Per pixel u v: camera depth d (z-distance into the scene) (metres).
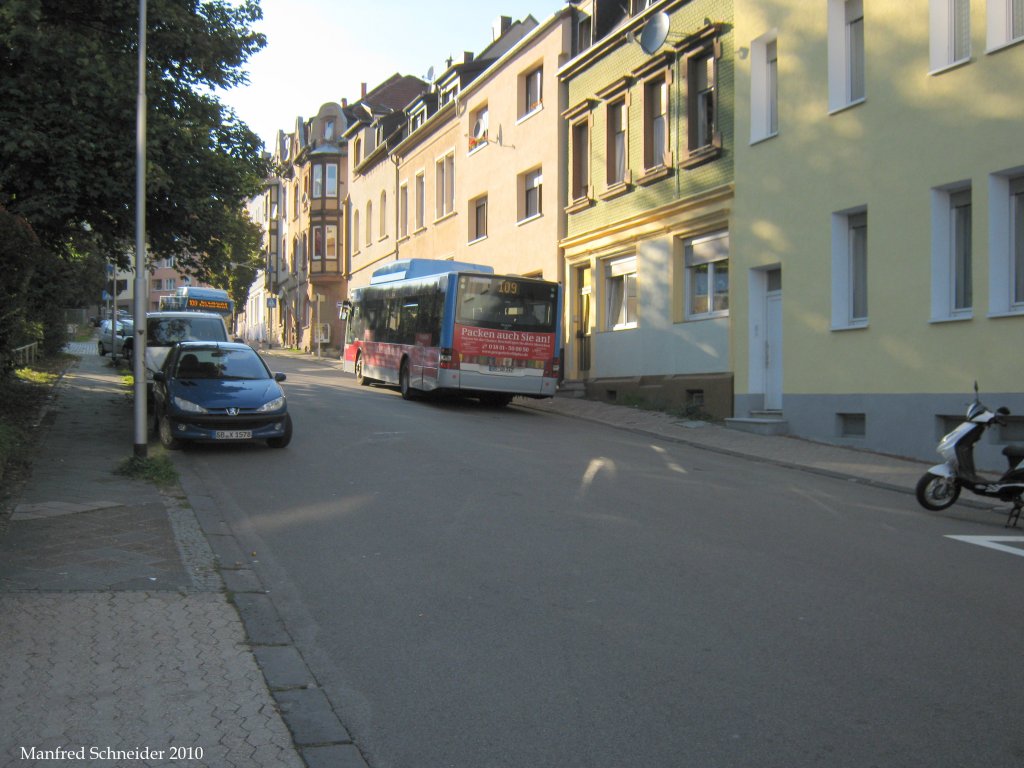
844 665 5.38
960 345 13.61
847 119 15.70
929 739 4.40
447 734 4.47
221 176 15.02
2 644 5.48
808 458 14.32
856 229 15.97
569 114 25.52
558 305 21.66
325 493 10.68
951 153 13.76
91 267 31.64
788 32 17.05
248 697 4.86
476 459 13.19
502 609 6.44
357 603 6.59
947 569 7.64
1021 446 9.80
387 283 25.80
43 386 21.55
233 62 15.66
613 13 24.80
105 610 6.18
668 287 21.20
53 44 13.03
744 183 18.39
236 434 13.46
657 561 7.75
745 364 18.48
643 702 4.84
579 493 10.83
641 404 21.52
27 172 13.26
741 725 4.55
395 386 27.11
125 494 10.16
